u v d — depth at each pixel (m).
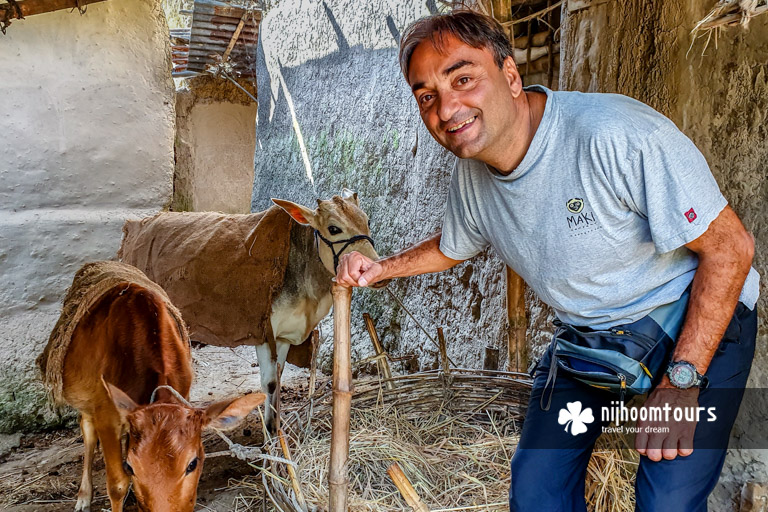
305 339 4.21
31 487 3.60
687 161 1.54
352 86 6.35
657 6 2.90
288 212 3.74
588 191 1.64
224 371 5.86
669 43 2.82
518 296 3.40
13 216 4.61
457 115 1.68
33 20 4.61
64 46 4.73
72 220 4.75
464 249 2.18
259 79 8.88
